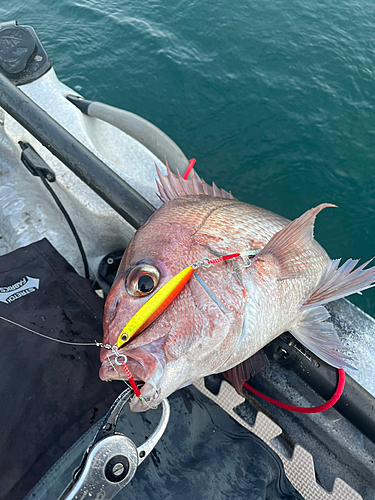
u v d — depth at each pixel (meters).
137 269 0.33
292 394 0.51
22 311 0.45
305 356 0.47
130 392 0.33
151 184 0.74
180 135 1.43
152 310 0.32
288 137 1.41
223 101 1.53
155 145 0.75
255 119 1.47
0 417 0.36
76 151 0.55
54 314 0.46
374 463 0.48
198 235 0.37
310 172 1.32
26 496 0.32
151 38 1.77
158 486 0.35
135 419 0.38
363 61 1.69
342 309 0.54
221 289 0.34
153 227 0.38
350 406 0.46
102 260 0.67
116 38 1.78
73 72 1.64
